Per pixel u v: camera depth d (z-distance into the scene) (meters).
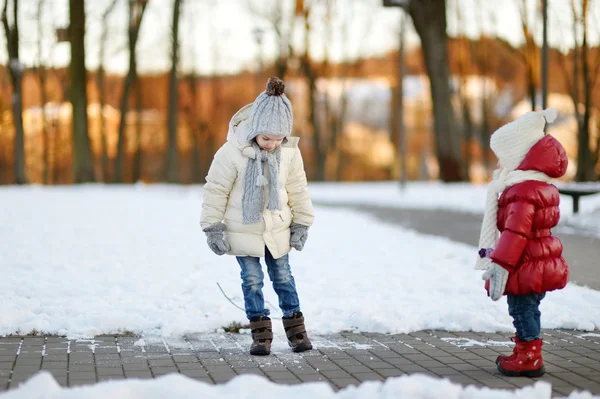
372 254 14.59
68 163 77.00
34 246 15.37
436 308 9.23
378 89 81.94
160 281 11.17
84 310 8.90
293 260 13.70
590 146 48.78
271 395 5.46
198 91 74.56
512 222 6.52
